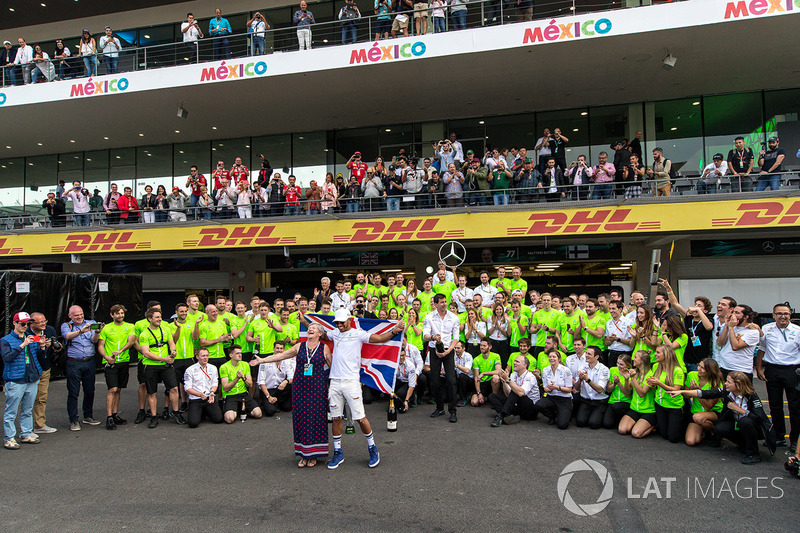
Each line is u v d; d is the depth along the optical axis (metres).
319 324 6.04
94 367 8.27
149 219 17.41
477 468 5.86
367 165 17.25
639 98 16.70
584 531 4.31
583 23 12.85
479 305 10.20
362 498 5.02
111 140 20.34
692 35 12.70
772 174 12.74
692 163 16.42
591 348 7.78
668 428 6.95
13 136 19.72
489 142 18.12
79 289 13.44
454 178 14.31
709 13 12.15
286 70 14.66
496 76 15.01
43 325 7.30
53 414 9.08
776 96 16.08
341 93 16.14
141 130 19.28
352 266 17.83
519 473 5.69
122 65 17.59
